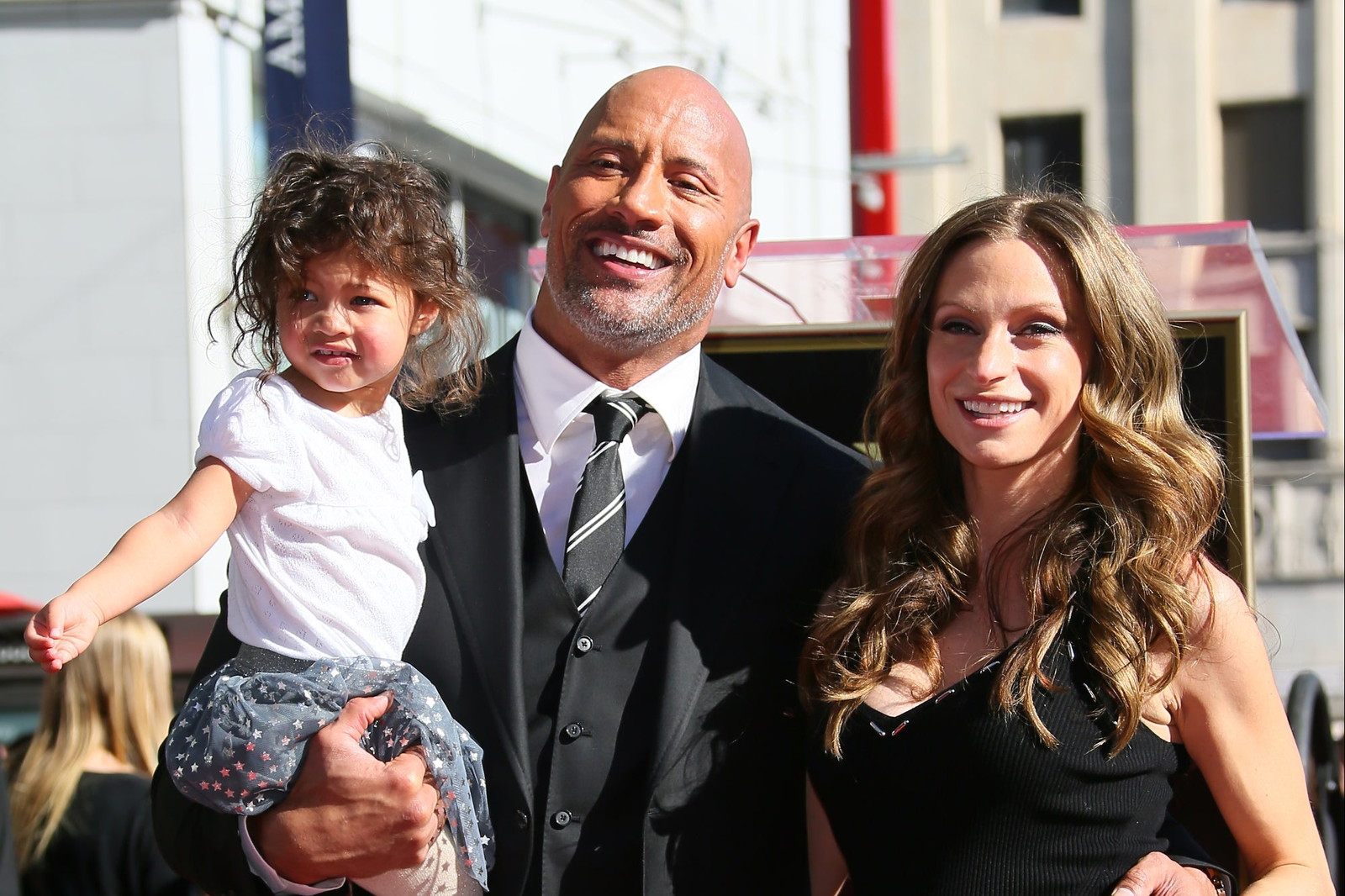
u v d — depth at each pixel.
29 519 7.60
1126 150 19.22
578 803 2.50
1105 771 2.27
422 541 2.62
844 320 3.49
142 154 7.49
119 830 3.81
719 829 2.51
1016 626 2.42
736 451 2.76
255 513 2.40
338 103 6.12
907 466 2.59
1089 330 2.47
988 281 2.45
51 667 2.09
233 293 2.57
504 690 2.52
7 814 3.60
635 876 2.48
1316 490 17.64
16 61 7.57
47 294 7.56
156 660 4.09
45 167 7.56
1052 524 2.41
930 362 2.52
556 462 2.75
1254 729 2.33
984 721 2.31
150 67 7.48
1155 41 19.11
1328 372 18.34
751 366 3.35
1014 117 19.56
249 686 2.33
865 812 2.41
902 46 19.75
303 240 2.38
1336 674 13.43
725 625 2.59
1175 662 2.29
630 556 2.65
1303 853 2.30
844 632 2.50
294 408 2.42
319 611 2.38
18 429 7.61
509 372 2.84
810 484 2.77
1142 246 3.16
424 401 2.79
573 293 2.71
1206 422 3.01
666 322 2.71
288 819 2.32
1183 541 2.37
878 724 2.39
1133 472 2.40
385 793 2.29
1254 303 3.28
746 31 12.30
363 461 2.47
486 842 2.39
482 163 9.23
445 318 2.60
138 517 7.48
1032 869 2.28
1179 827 2.49
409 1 8.49
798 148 13.27
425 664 2.55
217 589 7.28
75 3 7.52
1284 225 18.86
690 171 2.76
